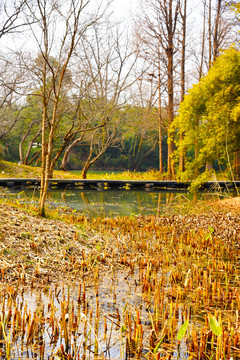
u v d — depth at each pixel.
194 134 20.42
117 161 56.56
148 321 3.99
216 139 18.52
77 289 4.89
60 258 6.05
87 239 7.46
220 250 7.74
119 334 3.63
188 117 20.81
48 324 3.70
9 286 4.62
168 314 4.18
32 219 7.73
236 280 5.66
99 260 6.33
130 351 3.30
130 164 57.06
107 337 3.55
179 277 5.55
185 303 4.55
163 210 13.93
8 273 5.12
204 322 4.01
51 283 5.02
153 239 8.61
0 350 3.15
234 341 3.48
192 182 21.02
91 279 5.36
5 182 22.59
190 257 7.10
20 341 3.33
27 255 5.83
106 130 26.84
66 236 7.11
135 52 12.86
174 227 10.12
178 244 8.20
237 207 12.91
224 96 18.72
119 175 32.88
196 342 3.35
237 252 7.75
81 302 4.43
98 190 22.95
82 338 3.48
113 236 8.46
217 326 2.89
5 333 3.29
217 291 5.09
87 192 21.33
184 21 30.20
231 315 4.23
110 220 10.83
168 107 31.12
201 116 21.06
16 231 6.60
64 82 15.59
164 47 29.84
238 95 18.69
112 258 6.45
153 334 3.63
